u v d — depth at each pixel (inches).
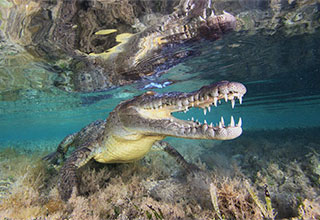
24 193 121.6
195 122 104.2
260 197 122.6
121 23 169.5
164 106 117.4
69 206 115.1
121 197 132.9
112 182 159.0
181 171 195.8
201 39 218.8
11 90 368.2
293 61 333.1
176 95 111.5
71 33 177.9
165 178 179.8
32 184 152.5
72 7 146.6
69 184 140.7
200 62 301.1
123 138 146.7
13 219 99.7
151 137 140.7
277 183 157.8
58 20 159.5
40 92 390.3
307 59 327.0
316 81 442.3
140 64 260.1
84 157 160.9
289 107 776.3
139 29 180.5
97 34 182.2
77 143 239.5
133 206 116.6
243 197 104.0
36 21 160.1
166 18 173.3
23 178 150.3
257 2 176.7
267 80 430.6
